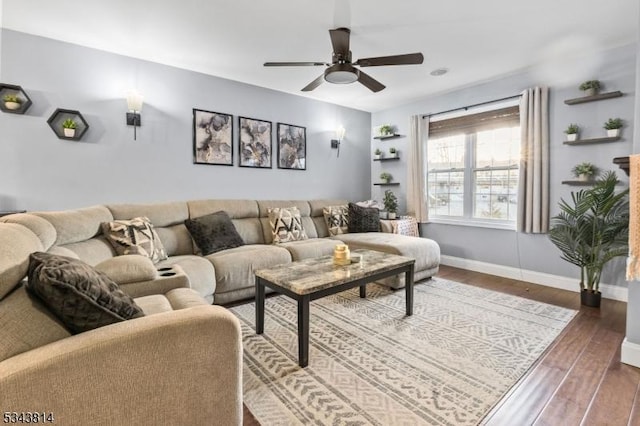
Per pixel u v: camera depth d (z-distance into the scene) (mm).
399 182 5176
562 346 2178
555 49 3070
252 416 1511
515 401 1615
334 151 5047
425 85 4117
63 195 2893
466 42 2920
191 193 3641
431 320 2602
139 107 3137
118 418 968
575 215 3010
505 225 3938
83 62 2943
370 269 2383
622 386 1733
